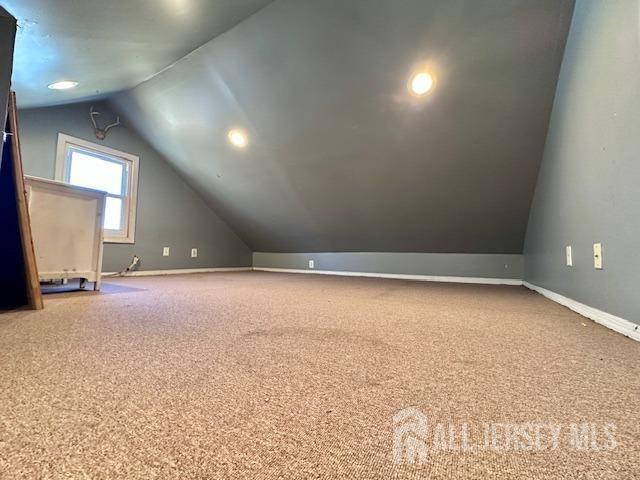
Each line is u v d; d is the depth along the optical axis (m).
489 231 3.10
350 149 2.85
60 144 3.04
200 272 4.38
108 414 0.55
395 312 1.56
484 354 0.90
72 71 2.05
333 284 3.02
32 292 1.54
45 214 2.01
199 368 0.78
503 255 3.26
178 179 4.20
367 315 1.48
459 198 2.90
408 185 2.98
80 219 2.19
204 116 3.12
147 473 0.40
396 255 3.85
